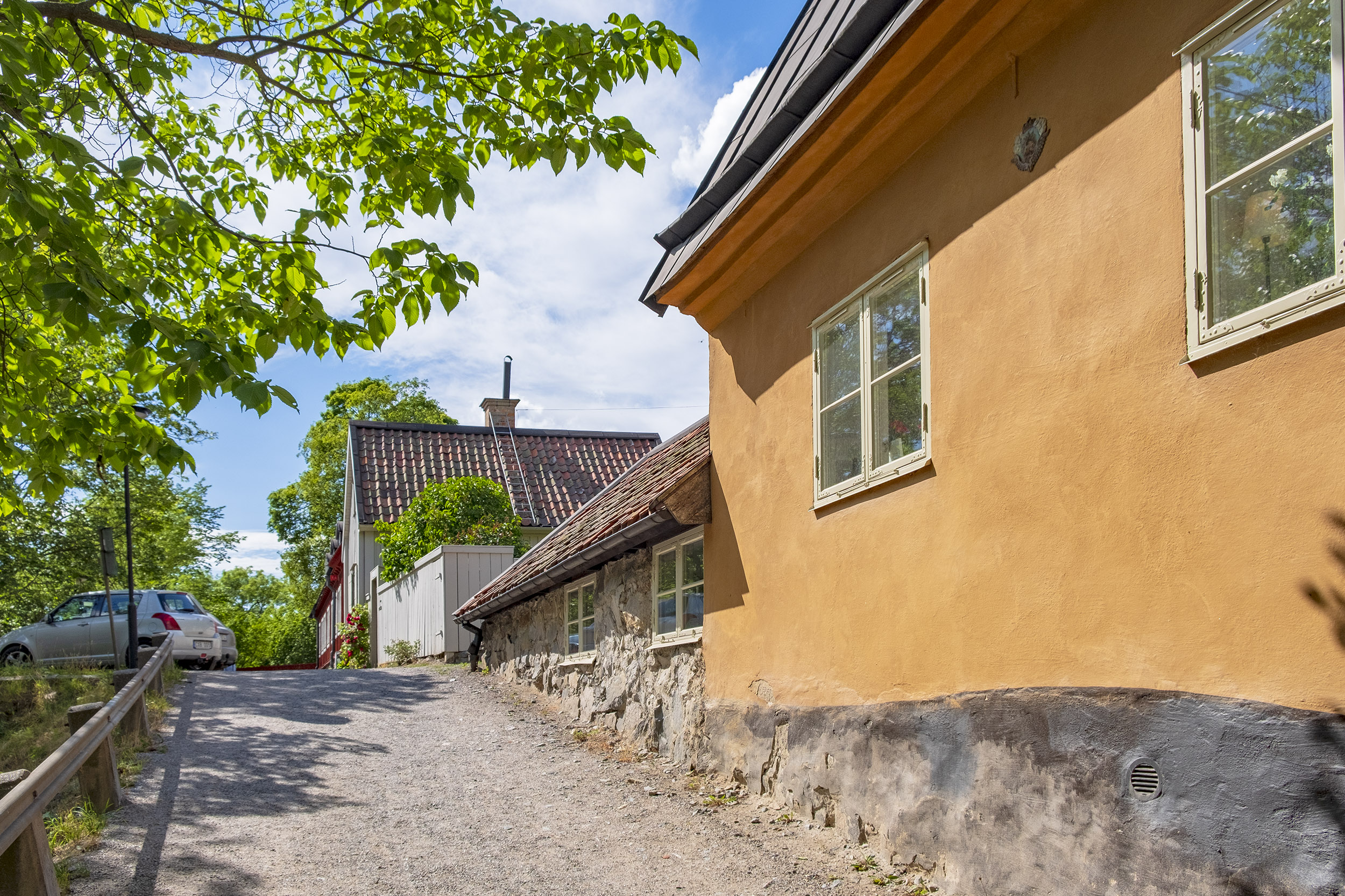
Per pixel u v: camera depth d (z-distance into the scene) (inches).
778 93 271.7
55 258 198.7
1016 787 182.4
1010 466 189.5
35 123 196.2
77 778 316.8
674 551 361.4
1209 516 144.9
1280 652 132.8
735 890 220.5
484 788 324.5
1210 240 147.9
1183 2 153.7
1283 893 129.8
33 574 893.8
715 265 307.7
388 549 856.3
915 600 218.1
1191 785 145.3
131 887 220.7
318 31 256.5
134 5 282.2
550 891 225.0
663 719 356.8
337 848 256.7
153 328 182.5
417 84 274.4
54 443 240.5
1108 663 162.9
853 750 239.9
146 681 398.9
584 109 243.8
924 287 220.8
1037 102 186.4
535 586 473.4
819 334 269.1
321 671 658.8
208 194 238.2
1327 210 131.5
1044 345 181.6
